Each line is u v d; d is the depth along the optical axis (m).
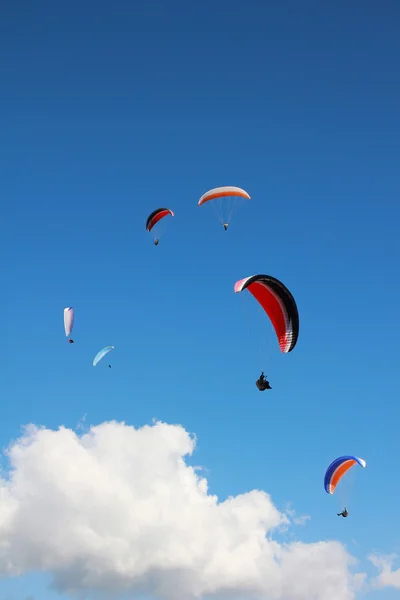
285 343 52.97
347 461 69.62
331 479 71.25
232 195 71.19
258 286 52.34
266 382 47.19
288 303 51.66
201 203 72.62
